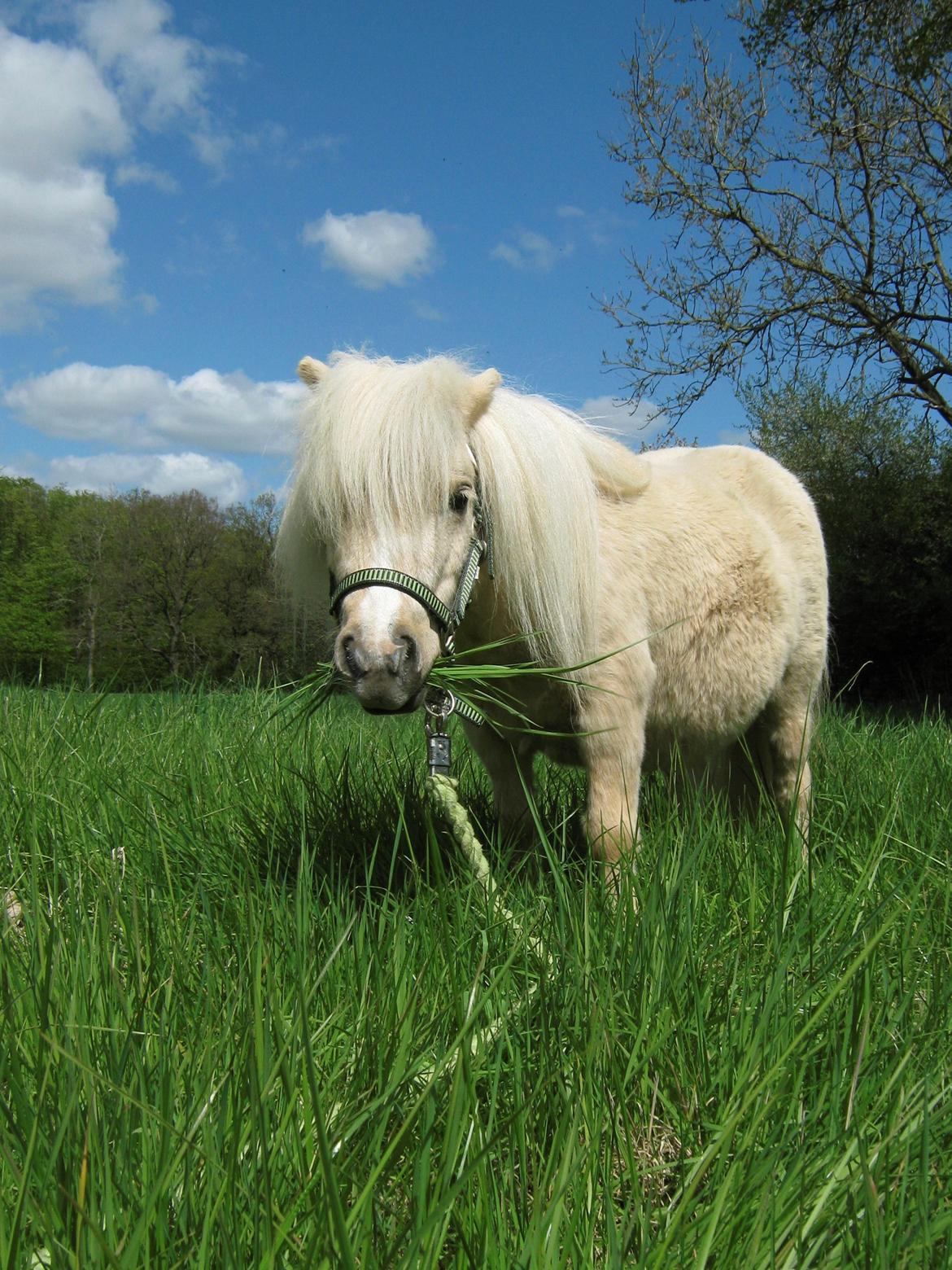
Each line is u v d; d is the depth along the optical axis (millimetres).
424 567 2330
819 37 12711
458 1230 1229
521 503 2637
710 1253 1228
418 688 2270
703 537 3346
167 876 2465
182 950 1980
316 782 3570
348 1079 1604
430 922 2102
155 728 4645
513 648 2842
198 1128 1324
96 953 1821
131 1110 1370
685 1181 1445
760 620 3529
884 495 18500
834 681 19438
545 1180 1289
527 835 3076
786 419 19938
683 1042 1724
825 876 2498
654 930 1950
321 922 2137
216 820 3059
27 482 44344
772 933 2033
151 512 36438
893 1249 1194
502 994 1778
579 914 2092
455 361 2650
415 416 2342
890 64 12508
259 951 1709
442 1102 1452
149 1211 1122
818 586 3961
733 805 4051
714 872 2541
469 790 3750
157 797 3186
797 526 3920
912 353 13727
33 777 3303
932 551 18109
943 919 2209
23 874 2641
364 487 2314
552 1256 1153
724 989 1878
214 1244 1159
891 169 12945
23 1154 1259
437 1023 1725
